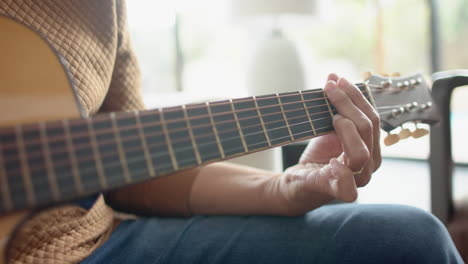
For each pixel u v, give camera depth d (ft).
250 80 6.70
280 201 2.25
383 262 1.91
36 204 1.25
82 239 2.15
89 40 2.27
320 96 2.09
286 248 2.05
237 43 18.43
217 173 2.58
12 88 1.47
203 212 2.52
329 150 2.42
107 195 2.73
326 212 2.22
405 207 2.11
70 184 1.31
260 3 6.49
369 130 1.98
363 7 17.47
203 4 17.01
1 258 1.30
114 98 2.68
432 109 2.59
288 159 4.24
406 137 2.49
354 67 18.35
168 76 16.37
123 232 2.40
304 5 6.51
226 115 1.72
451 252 1.90
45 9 2.10
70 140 1.32
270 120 1.87
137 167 1.44
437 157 3.42
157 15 15.17
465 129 13.32
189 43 16.78
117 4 2.57
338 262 1.97
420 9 15.12
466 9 14.37
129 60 2.72
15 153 1.23
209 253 2.14
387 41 16.62
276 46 6.53
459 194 3.88
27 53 1.55
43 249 1.96
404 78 2.55
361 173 2.16
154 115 1.51
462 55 14.61
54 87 1.55
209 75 18.39
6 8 1.97
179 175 2.60
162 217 2.62
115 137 1.41
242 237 2.15
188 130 1.59
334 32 18.30
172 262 2.13
